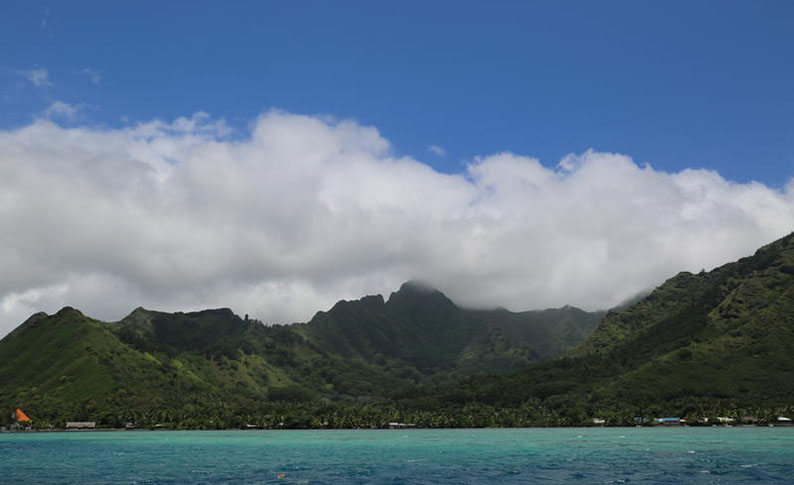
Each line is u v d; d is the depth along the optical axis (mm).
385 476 142000
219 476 144625
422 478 137750
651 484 122938
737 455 186000
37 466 174000
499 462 173625
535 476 138875
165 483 132500
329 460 187125
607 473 142625
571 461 173375
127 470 160375
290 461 184375
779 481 125875
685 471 144375
